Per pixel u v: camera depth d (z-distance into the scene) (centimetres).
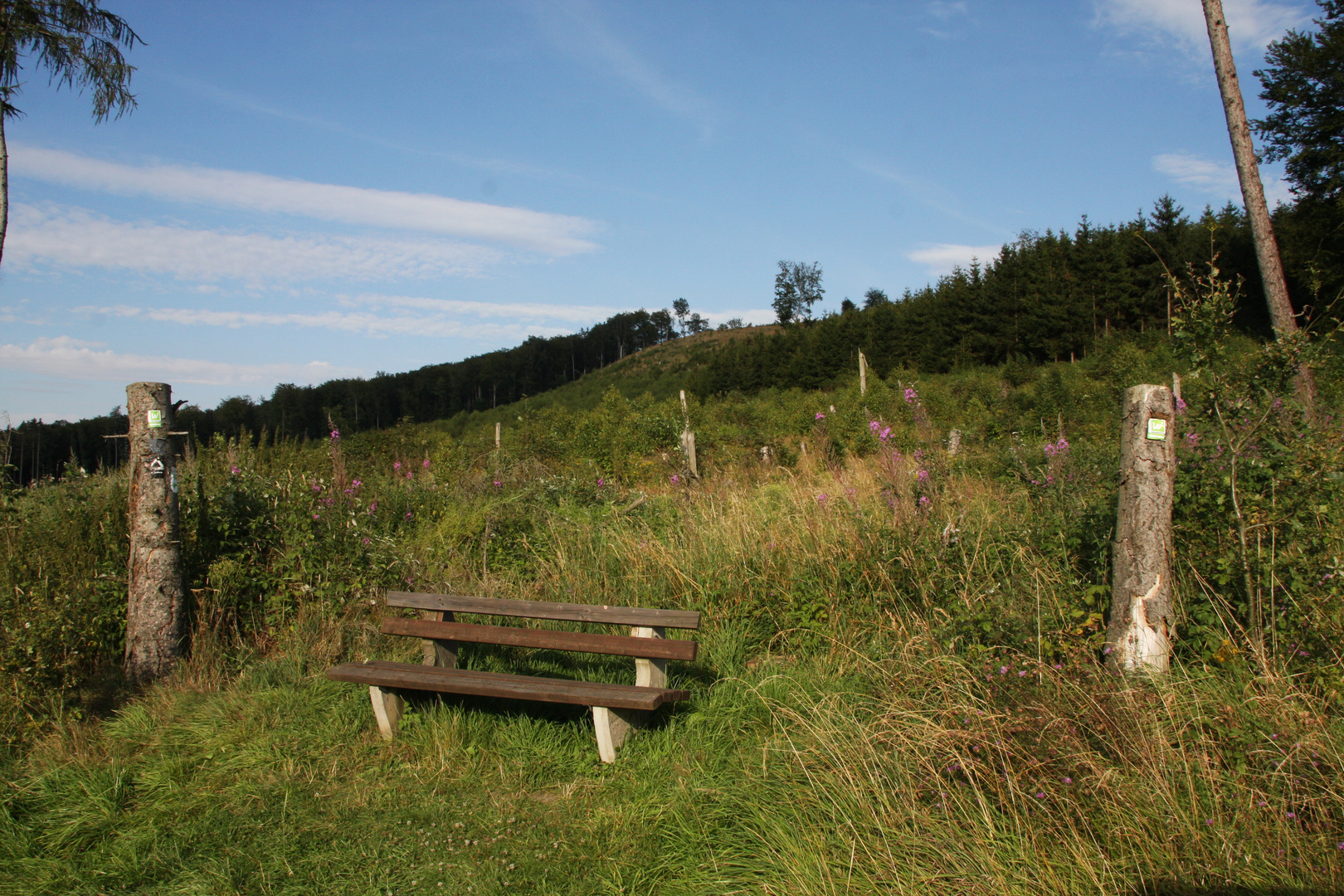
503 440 1616
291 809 328
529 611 405
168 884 283
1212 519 362
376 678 382
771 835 276
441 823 312
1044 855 239
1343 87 2339
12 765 371
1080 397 1806
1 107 635
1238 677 301
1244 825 235
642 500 766
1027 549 455
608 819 306
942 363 4534
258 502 585
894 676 362
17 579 509
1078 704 294
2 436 641
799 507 598
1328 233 2391
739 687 394
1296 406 392
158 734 397
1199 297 407
